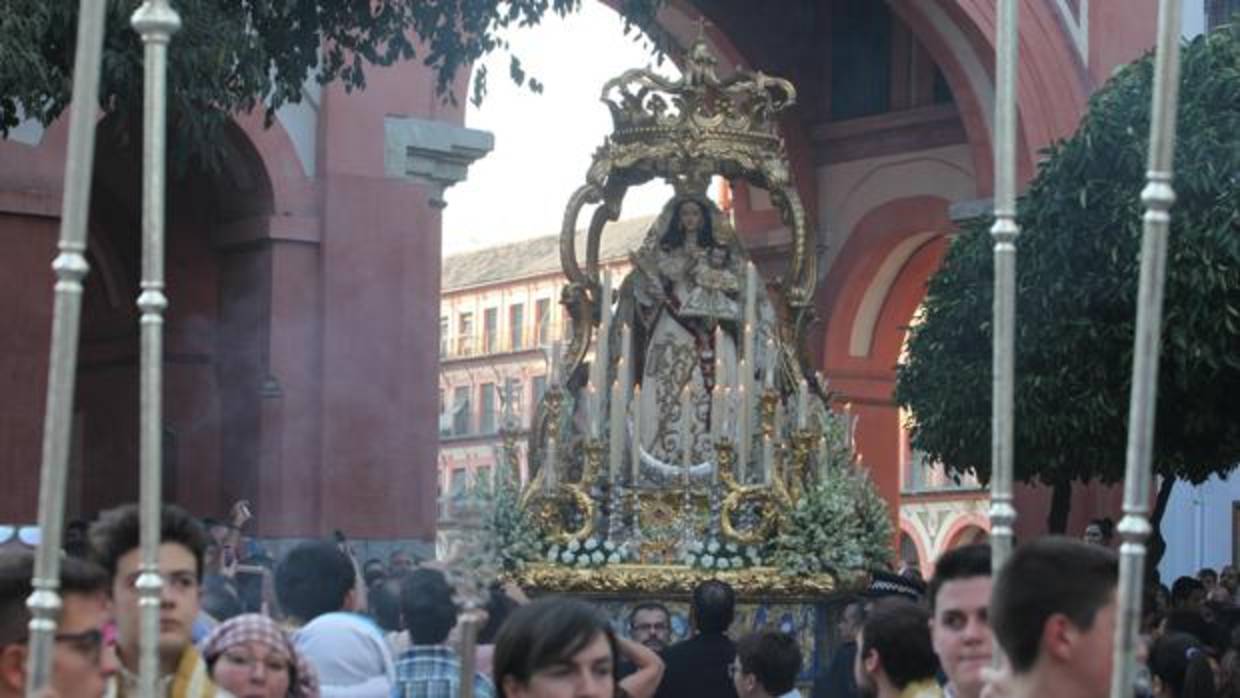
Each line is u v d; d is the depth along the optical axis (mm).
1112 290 20047
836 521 17422
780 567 17375
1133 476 3977
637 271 18484
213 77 14633
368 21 16656
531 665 5582
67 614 5148
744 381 17938
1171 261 19484
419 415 23984
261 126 23250
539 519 17422
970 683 5703
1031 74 28734
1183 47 21484
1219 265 19359
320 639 7984
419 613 7984
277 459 23469
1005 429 4707
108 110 15977
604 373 17953
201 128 15008
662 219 18625
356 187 23797
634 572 17188
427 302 24109
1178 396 19859
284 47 16234
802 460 17922
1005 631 4449
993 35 28469
